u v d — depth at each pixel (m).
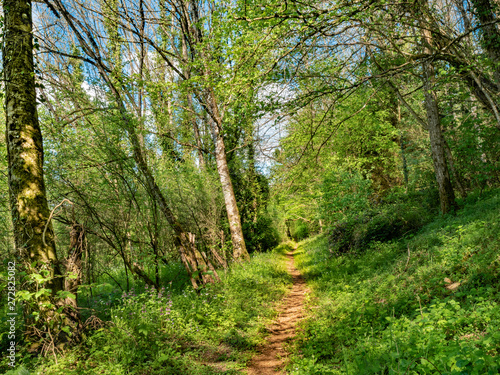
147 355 4.74
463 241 6.17
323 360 4.32
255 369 4.61
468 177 11.91
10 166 5.37
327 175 12.64
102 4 9.11
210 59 7.86
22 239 5.12
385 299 5.60
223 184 13.91
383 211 11.66
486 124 10.23
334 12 4.94
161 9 11.62
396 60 7.95
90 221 7.36
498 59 7.07
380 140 15.76
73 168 6.94
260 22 5.00
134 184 7.64
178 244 8.35
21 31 5.73
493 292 3.98
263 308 7.31
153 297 6.49
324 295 7.85
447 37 5.85
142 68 9.41
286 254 23.03
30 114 5.58
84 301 7.19
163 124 10.66
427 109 10.13
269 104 5.76
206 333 5.66
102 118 6.97
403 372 2.88
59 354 4.52
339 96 5.60
